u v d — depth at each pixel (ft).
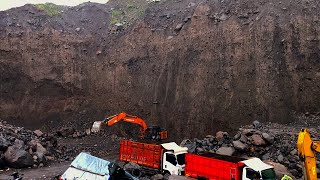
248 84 116.37
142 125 118.01
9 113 153.79
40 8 179.32
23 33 166.91
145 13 168.96
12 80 159.63
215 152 80.43
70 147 117.70
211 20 138.62
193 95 126.41
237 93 116.47
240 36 126.11
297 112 105.91
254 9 130.82
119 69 158.10
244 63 120.88
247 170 59.57
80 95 162.09
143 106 141.28
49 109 157.38
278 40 118.83
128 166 75.36
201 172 65.41
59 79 163.63
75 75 164.96
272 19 123.03
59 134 139.74
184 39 142.92
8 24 167.22
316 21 116.98
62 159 99.81
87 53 170.50
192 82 129.49
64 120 153.99
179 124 125.08
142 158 79.41
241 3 135.13
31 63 163.43
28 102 157.17
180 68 136.77
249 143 80.59
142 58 154.51
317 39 114.21
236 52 124.47
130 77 152.97
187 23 148.05
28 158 86.58
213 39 132.77
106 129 143.02
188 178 65.26
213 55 129.39
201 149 82.43
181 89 131.44
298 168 68.03
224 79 121.90
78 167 55.83
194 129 120.16
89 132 141.49
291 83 110.73
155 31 156.97
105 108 153.58
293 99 108.27
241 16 131.23
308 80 109.81
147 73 148.46
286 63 114.11
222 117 114.83
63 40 170.91
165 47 148.56
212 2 144.87
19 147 88.94
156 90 140.15
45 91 160.86
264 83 113.50
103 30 178.81
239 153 79.51
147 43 156.04
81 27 179.42
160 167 75.46
